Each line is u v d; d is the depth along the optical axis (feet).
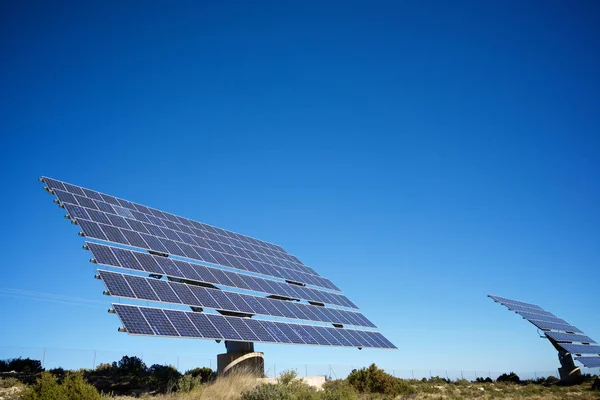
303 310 115.55
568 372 173.88
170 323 77.82
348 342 112.16
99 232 88.58
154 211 121.90
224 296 97.30
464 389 143.23
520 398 127.44
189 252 108.47
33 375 98.53
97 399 65.92
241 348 99.35
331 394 83.92
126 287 78.02
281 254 151.43
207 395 78.07
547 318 198.29
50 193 93.04
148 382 99.81
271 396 73.87
